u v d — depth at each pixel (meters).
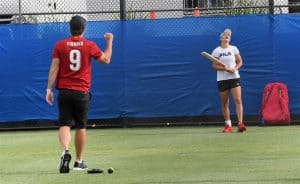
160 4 62.53
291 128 52.53
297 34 55.59
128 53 56.78
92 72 56.75
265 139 44.84
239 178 29.00
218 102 56.12
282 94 55.06
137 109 56.97
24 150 42.34
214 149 39.94
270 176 29.38
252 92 55.84
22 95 57.25
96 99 56.94
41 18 61.22
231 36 55.88
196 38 56.31
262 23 55.75
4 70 57.06
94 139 47.91
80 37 32.25
